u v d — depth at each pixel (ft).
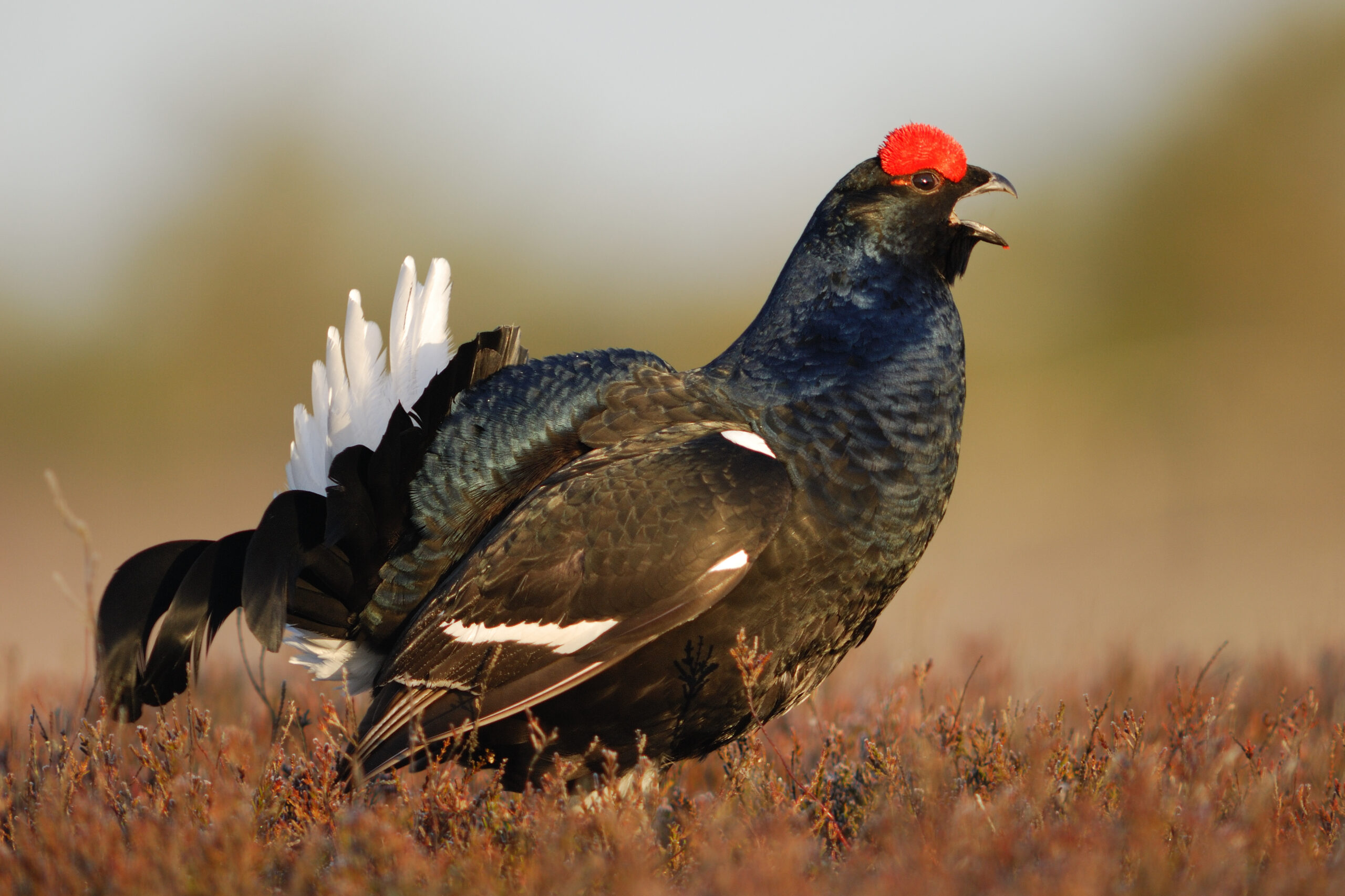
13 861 30.78
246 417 231.09
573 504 36.81
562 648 36.50
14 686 56.18
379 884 29.45
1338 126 203.31
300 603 42.55
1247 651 77.92
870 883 28.45
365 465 40.86
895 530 38.68
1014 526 139.85
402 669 37.91
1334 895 28.89
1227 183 201.98
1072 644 69.51
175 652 45.50
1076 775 36.86
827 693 55.98
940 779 35.19
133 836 31.89
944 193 42.16
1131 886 29.04
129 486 185.68
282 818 35.70
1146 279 201.26
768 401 40.16
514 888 30.07
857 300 41.29
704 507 36.06
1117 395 179.22
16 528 153.99
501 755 39.09
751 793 36.70
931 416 39.93
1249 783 36.73
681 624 36.47
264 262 238.07
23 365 227.20
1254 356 184.14
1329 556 118.21
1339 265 197.26
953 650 66.44
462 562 39.24
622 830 32.01
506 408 41.11
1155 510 142.41
